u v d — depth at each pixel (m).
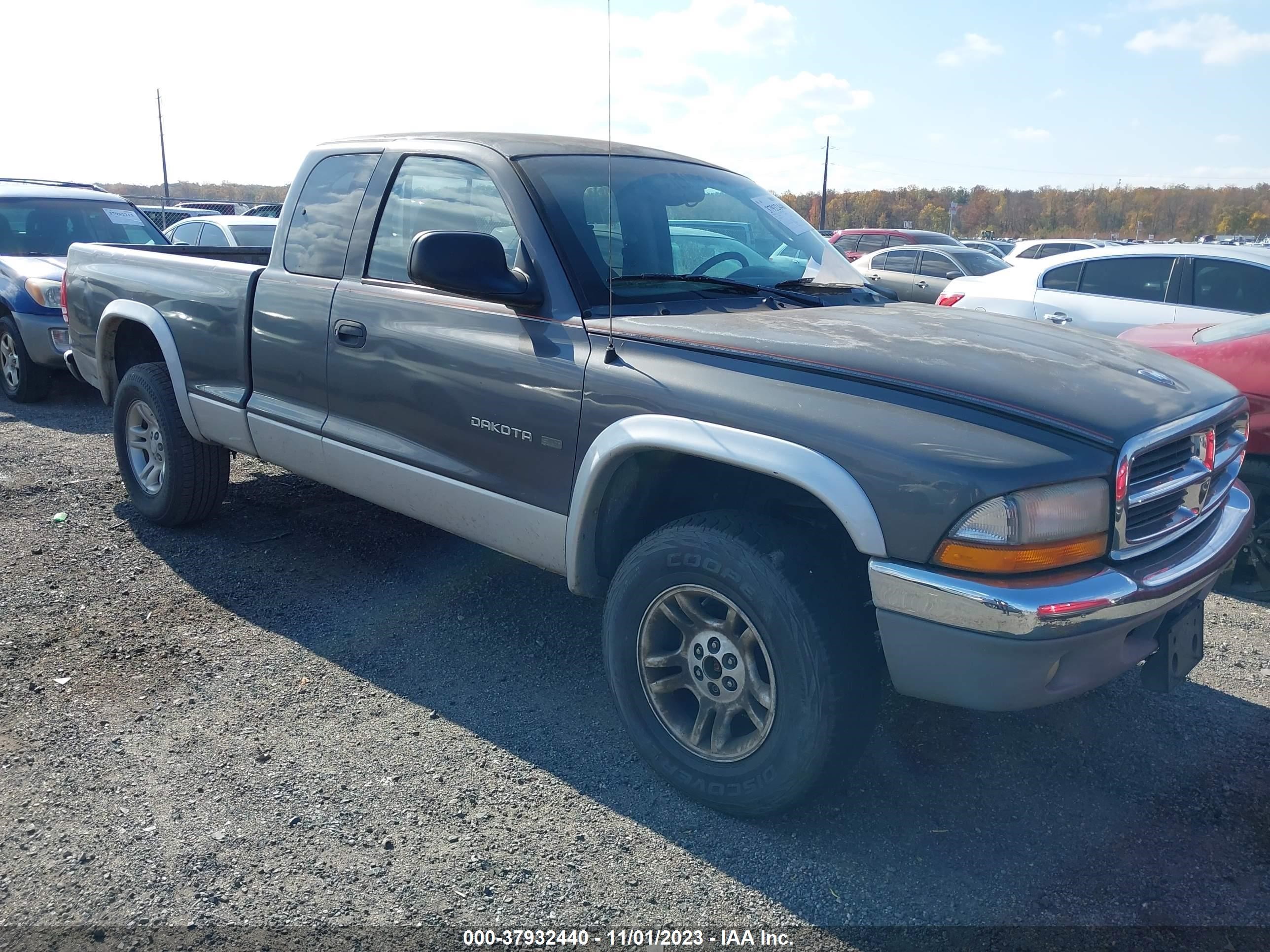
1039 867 2.60
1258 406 4.44
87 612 4.01
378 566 4.57
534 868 2.54
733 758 2.72
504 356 3.16
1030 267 8.66
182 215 20.05
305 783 2.88
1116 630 2.38
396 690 3.45
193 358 4.50
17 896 2.40
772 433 2.54
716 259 3.56
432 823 2.71
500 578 4.45
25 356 7.89
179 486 4.75
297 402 4.02
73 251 5.55
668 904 2.42
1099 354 2.93
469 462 3.33
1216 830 2.78
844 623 2.54
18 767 2.93
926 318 3.25
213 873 2.49
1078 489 2.33
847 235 20.39
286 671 3.57
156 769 2.94
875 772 3.03
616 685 2.96
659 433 2.71
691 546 2.70
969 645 2.31
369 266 3.77
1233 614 4.34
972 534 2.28
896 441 2.39
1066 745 3.21
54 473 6.01
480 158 3.49
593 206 3.37
